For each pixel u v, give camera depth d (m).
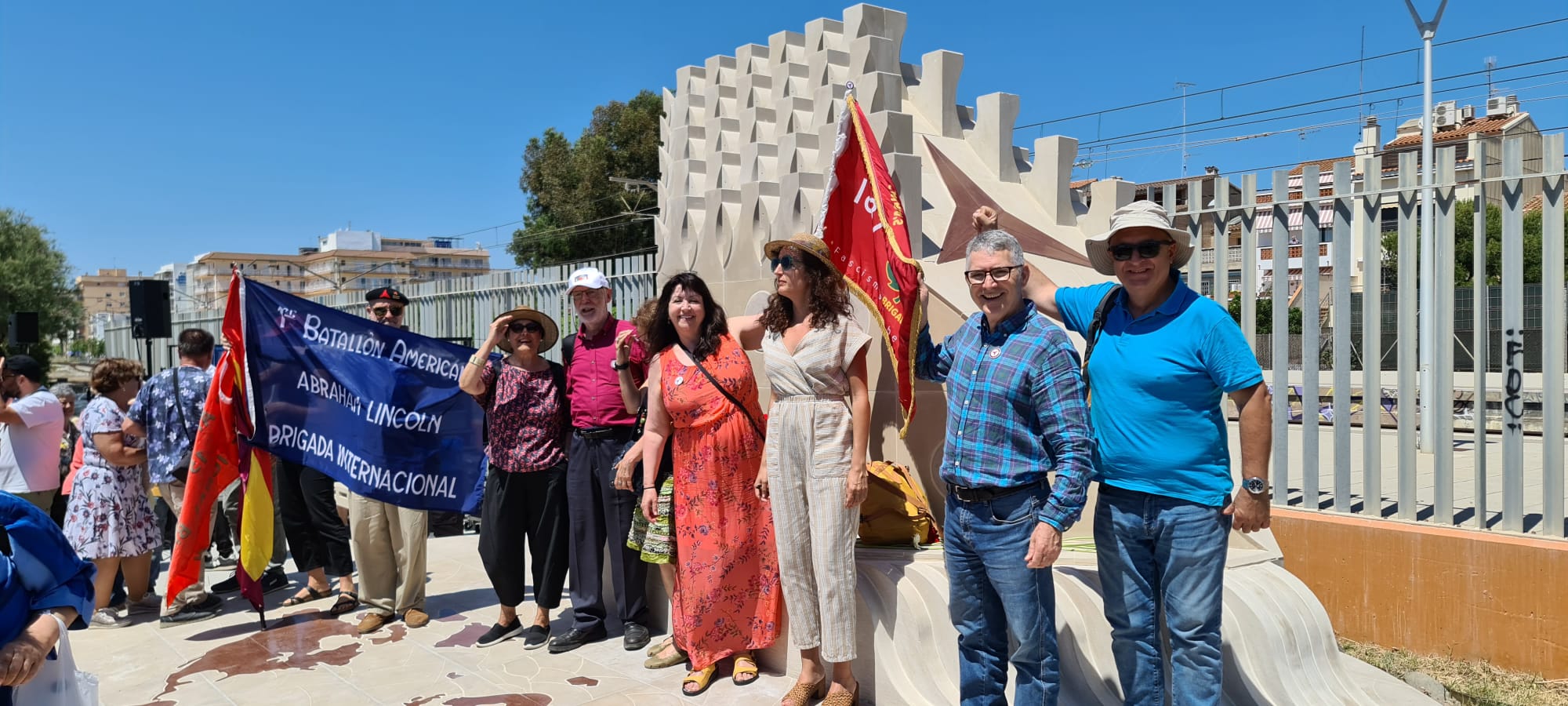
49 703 2.79
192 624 5.85
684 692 4.41
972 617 3.56
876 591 4.26
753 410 4.40
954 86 6.76
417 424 5.68
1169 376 3.17
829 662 4.00
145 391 6.03
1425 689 4.85
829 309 3.98
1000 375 3.31
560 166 32.81
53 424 6.62
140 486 6.03
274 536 6.17
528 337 5.02
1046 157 6.26
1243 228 6.29
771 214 5.23
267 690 4.68
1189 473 3.19
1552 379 5.20
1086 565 4.38
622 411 4.96
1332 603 5.83
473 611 5.91
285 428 5.49
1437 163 5.56
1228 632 4.12
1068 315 3.67
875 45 6.14
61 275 42.50
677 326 4.36
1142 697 3.37
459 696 4.51
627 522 5.02
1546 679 5.00
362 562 5.59
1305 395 6.13
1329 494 7.00
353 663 5.02
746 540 4.40
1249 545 4.83
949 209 5.75
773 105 6.65
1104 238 3.45
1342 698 4.20
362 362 5.66
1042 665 3.42
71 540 5.79
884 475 4.47
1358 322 15.20
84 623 2.89
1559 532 5.20
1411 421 5.68
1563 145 5.14
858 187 4.29
